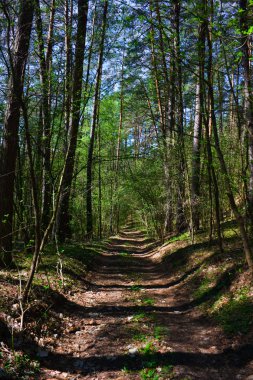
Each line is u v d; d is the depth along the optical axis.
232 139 10.41
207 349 5.37
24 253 10.31
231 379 4.48
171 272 11.56
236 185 9.71
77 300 8.02
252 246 8.60
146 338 5.86
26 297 5.77
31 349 5.00
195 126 13.53
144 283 10.74
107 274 12.11
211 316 6.66
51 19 8.53
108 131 28.22
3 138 7.86
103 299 8.53
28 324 5.50
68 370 4.82
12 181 7.98
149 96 21.17
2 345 4.66
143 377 4.55
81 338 5.96
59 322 6.34
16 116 7.78
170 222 20.16
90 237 21.16
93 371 4.80
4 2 4.96
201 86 6.59
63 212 13.57
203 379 4.51
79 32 7.31
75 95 6.85
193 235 13.33
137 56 11.05
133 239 29.50
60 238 14.41
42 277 8.20
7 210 7.93
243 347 5.11
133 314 7.30
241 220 5.96
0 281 6.70
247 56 7.68
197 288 8.53
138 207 22.72
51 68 7.05
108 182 26.72
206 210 13.76
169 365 4.83
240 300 6.54
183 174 13.10
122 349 5.47
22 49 6.87
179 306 7.94
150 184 17.33
